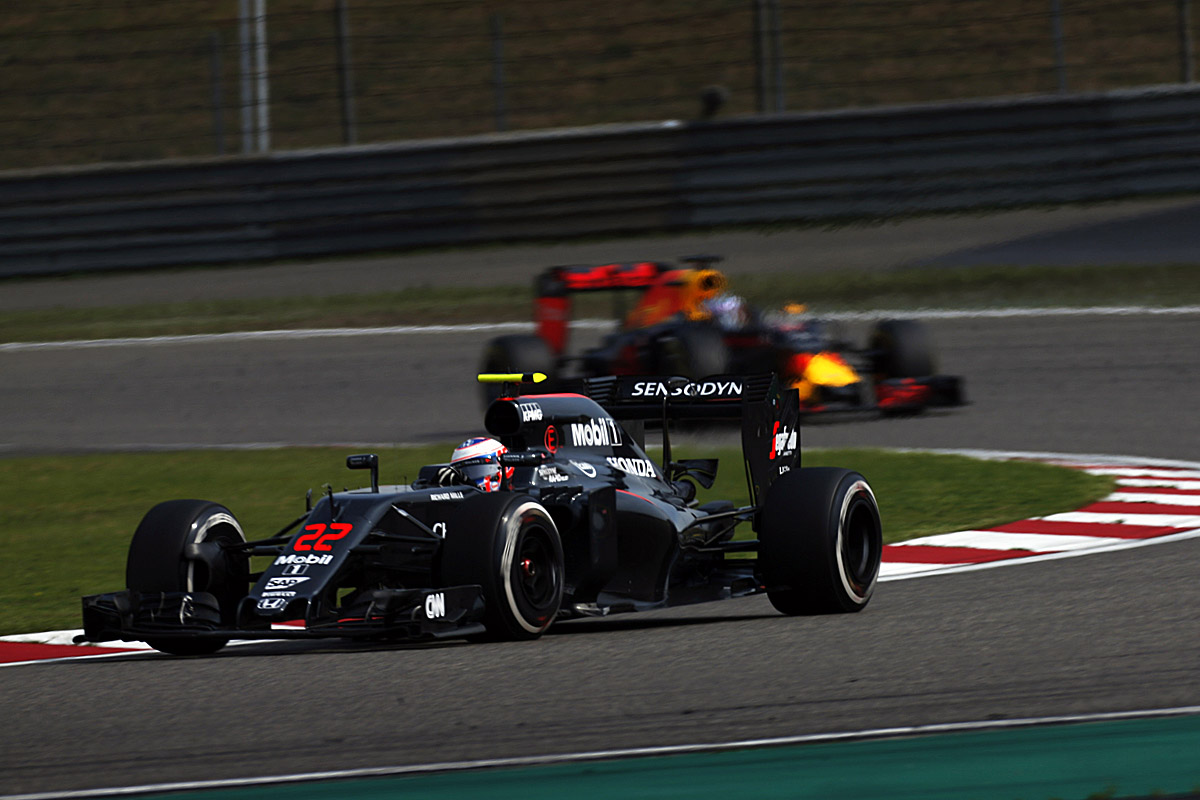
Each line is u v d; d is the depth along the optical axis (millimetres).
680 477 27453
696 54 117875
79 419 57031
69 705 18703
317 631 19938
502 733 15859
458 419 52438
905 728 15352
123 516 39688
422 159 84125
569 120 111375
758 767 14109
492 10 127312
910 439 45781
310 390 59125
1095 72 109688
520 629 21094
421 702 17578
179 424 55062
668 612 26531
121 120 112438
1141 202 81938
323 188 84250
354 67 118312
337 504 21500
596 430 25219
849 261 75250
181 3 127688
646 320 49938
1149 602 22406
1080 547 29078
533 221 84188
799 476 23906
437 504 22266
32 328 73562
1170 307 62562
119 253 83938
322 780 14219
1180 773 13391
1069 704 16078
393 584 22016
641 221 83750
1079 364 54812
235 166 83750
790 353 46531
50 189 83500
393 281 78750
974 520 33344
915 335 48656
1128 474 38312
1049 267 70938
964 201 81875
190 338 69812
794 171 82562
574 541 23078
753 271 74125
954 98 107750
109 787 14398
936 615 22594
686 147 83062
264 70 94625
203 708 17984
